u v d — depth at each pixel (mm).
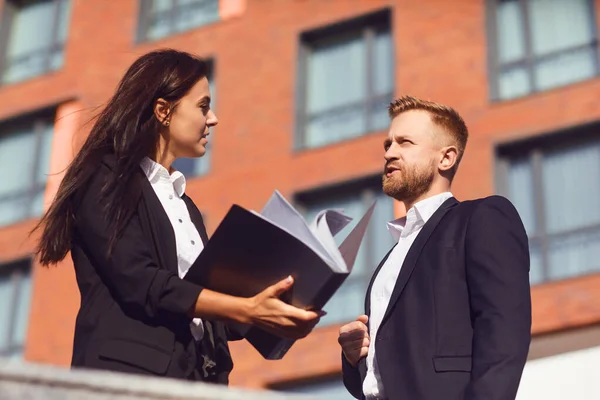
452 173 3756
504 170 17859
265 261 2984
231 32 21625
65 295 20609
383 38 20156
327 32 20734
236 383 17688
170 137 3367
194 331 3160
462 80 18938
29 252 21047
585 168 17375
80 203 3137
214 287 3053
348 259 3174
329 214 3250
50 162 21953
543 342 15922
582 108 17562
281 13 21250
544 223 17344
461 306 3221
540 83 18516
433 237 3398
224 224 2914
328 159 19141
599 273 16094
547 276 17000
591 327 15781
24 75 23328
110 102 3320
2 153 22516
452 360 3129
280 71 20719
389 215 18219
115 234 3039
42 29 23656
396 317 3279
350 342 3475
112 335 2969
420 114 3799
